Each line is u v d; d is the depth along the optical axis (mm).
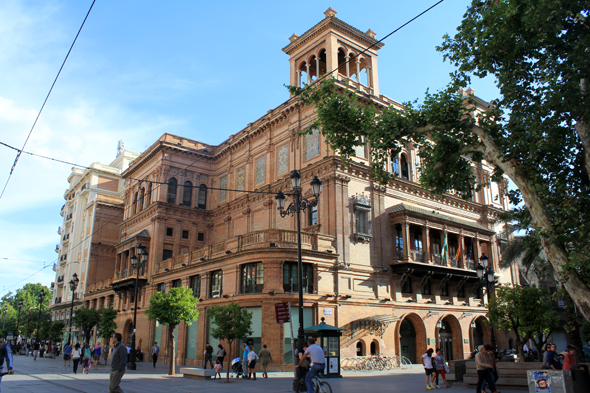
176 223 48344
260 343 30562
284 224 39062
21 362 39000
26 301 114125
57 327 52000
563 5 13391
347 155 20578
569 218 14211
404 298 36844
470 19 16500
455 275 39906
